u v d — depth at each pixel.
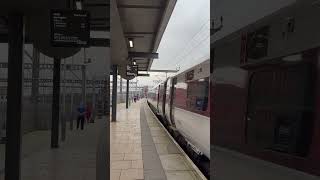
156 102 28.64
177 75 13.88
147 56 24.42
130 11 13.66
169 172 7.06
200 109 8.71
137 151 9.75
